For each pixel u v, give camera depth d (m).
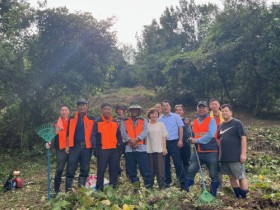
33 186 9.82
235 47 21.06
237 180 6.93
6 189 9.55
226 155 6.75
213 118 7.11
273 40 19.91
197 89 25.77
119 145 7.84
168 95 28.27
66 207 6.62
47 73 16.11
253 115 22.25
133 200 6.77
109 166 7.83
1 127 16.23
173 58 25.70
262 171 10.23
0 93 15.11
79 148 7.71
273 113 22.84
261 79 21.67
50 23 15.94
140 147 7.76
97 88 17.41
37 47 15.98
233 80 23.23
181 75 25.23
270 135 14.98
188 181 7.18
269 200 6.62
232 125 6.80
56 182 8.05
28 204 7.95
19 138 16.28
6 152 15.63
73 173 7.74
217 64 22.06
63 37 16.11
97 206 6.34
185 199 6.68
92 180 8.30
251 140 14.45
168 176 8.39
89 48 16.45
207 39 23.72
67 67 16.36
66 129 7.93
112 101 29.28
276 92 21.73
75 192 6.96
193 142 7.15
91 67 16.62
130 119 7.91
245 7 21.80
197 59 22.84
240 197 6.88
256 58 20.83
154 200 6.69
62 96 16.80
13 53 15.39
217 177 7.03
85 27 16.22
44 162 13.85
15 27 15.60
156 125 8.00
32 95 16.16
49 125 8.18
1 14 15.59
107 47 16.77
